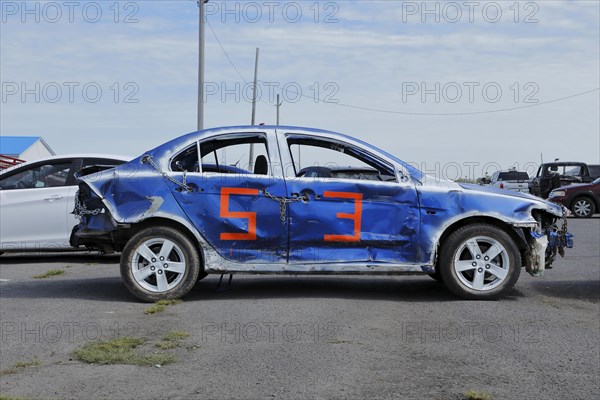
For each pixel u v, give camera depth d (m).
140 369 5.14
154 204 7.25
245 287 8.20
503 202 7.30
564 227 7.68
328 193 7.25
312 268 7.28
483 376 4.96
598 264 10.19
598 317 6.66
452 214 7.25
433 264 7.29
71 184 10.85
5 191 10.76
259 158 7.54
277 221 7.25
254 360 5.31
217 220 7.25
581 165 28.50
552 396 4.57
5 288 8.33
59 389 4.74
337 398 4.53
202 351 5.55
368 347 5.64
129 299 7.53
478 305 7.13
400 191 7.26
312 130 7.49
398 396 4.56
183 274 7.29
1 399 4.52
